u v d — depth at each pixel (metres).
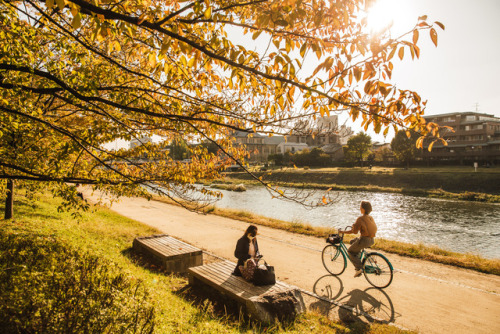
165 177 4.36
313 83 2.60
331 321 5.32
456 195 39.66
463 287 7.12
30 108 4.12
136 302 4.14
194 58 2.65
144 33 3.81
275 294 5.24
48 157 4.68
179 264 7.56
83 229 9.99
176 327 3.96
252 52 2.61
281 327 4.72
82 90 3.43
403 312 5.88
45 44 4.86
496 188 44.59
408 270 8.30
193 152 4.59
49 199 15.79
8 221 8.70
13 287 3.70
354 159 78.50
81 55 4.27
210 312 5.16
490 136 68.75
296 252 9.98
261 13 2.52
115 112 4.77
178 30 2.54
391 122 2.66
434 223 24.31
